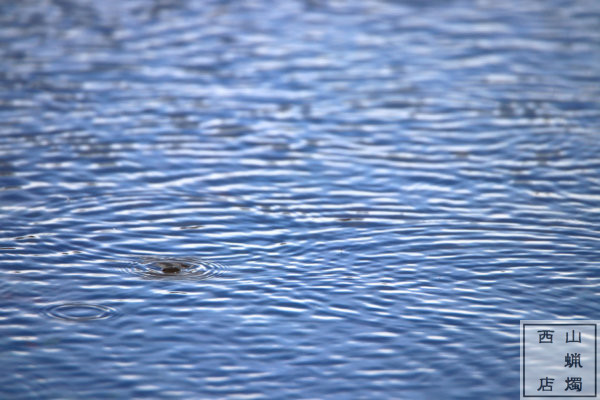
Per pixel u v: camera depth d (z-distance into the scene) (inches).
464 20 2041.1
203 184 1295.5
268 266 1063.0
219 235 1141.7
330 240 1130.0
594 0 2174.0
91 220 1173.7
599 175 1318.9
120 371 858.1
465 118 1540.4
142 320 944.9
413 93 1651.1
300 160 1384.1
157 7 2114.9
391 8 2124.8
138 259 1074.1
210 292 1000.9
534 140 1448.1
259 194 1267.2
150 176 1317.7
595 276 1034.7
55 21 1996.8
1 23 1969.7
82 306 968.3
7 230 1136.8
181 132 1480.1
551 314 959.6
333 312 962.7
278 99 1624.0
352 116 1555.1
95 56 1807.3
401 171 1344.7
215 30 1967.3
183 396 821.9
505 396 827.4
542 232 1148.5
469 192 1270.9
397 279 1033.5
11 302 970.7
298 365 870.4
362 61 1803.6
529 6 2137.1
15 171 1314.0
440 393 831.1
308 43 1898.4
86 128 1483.8
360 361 877.2
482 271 1050.1
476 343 908.0
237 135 1473.9
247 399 818.2
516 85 1678.2
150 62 1784.0
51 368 859.4
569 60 1795.0
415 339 914.1
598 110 1561.3
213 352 890.1
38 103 1577.3
